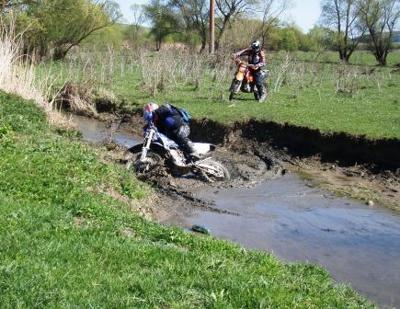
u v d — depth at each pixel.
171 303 5.43
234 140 16.34
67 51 39.53
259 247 9.30
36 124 13.35
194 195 11.81
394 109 18.89
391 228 10.47
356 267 8.68
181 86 24.50
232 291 5.86
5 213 7.11
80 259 6.17
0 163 9.40
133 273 6.03
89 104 21.27
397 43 61.12
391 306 7.48
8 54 16.59
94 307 5.13
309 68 33.44
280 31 63.31
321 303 6.22
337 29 63.25
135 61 33.38
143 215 9.81
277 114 17.23
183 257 6.73
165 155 12.57
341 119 16.52
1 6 29.38
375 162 14.05
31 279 5.40
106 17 45.38
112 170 10.79
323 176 13.76
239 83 20.30
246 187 12.67
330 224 10.59
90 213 8.11
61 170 9.78
